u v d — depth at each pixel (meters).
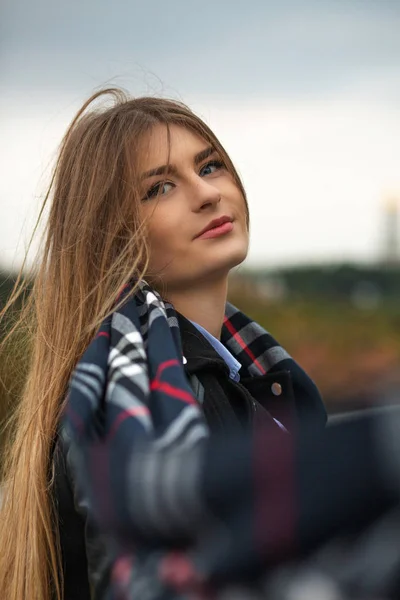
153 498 0.64
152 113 1.37
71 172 1.42
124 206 1.32
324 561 0.59
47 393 1.29
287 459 0.60
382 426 0.60
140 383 1.01
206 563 0.61
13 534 1.32
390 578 0.58
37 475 1.23
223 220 1.32
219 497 0.61
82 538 1.13
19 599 1.25
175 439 0.92
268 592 0.59
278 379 1.43
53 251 1.42
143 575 0.67
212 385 1.19
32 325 1.50
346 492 0.59
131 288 1.28
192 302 1.33
